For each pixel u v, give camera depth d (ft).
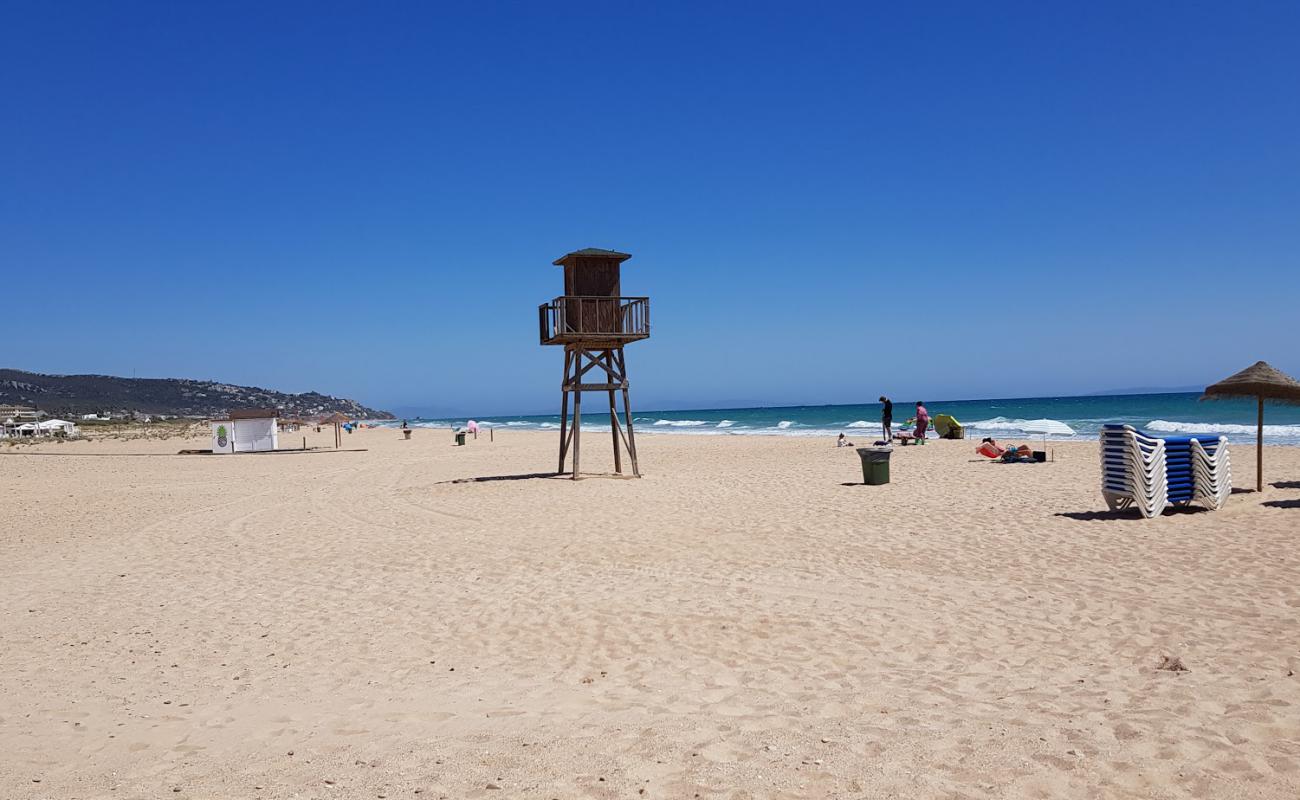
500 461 98.84
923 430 95.91
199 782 14.05
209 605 29.50
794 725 15.83
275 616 27.53
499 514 49.78
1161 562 29.22
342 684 20.17
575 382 67.36
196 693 19.75
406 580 32.42
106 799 13.38
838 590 27.61
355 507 56.75
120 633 25.91
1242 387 43.19
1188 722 14.94
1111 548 32.14
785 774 13.43
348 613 27.53
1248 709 15.42
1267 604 23.08
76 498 68.80
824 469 70.59
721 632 23.34
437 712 17.72
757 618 24.59
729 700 17.70
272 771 14.47
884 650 21.08
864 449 56.85
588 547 37.42
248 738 16.38
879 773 13.32
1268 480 49.96
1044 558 31.04
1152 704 16.03
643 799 12.72
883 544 35.27
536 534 41.75
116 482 83.71
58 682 20.86
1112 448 39.45
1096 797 12.22
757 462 81.25
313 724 17.17
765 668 20.04
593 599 27.78
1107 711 15.76
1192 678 17.52
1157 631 21.24
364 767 14.49
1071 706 16.19
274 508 58.08
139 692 19.90
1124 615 22.93
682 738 15.31
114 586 33.45
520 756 14.74
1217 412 192.44
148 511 58.59
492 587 30.42
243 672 21.48
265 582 33.19
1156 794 12.24
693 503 50.93
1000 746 14.24
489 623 25.46
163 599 30.76
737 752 14.49
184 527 49.90
